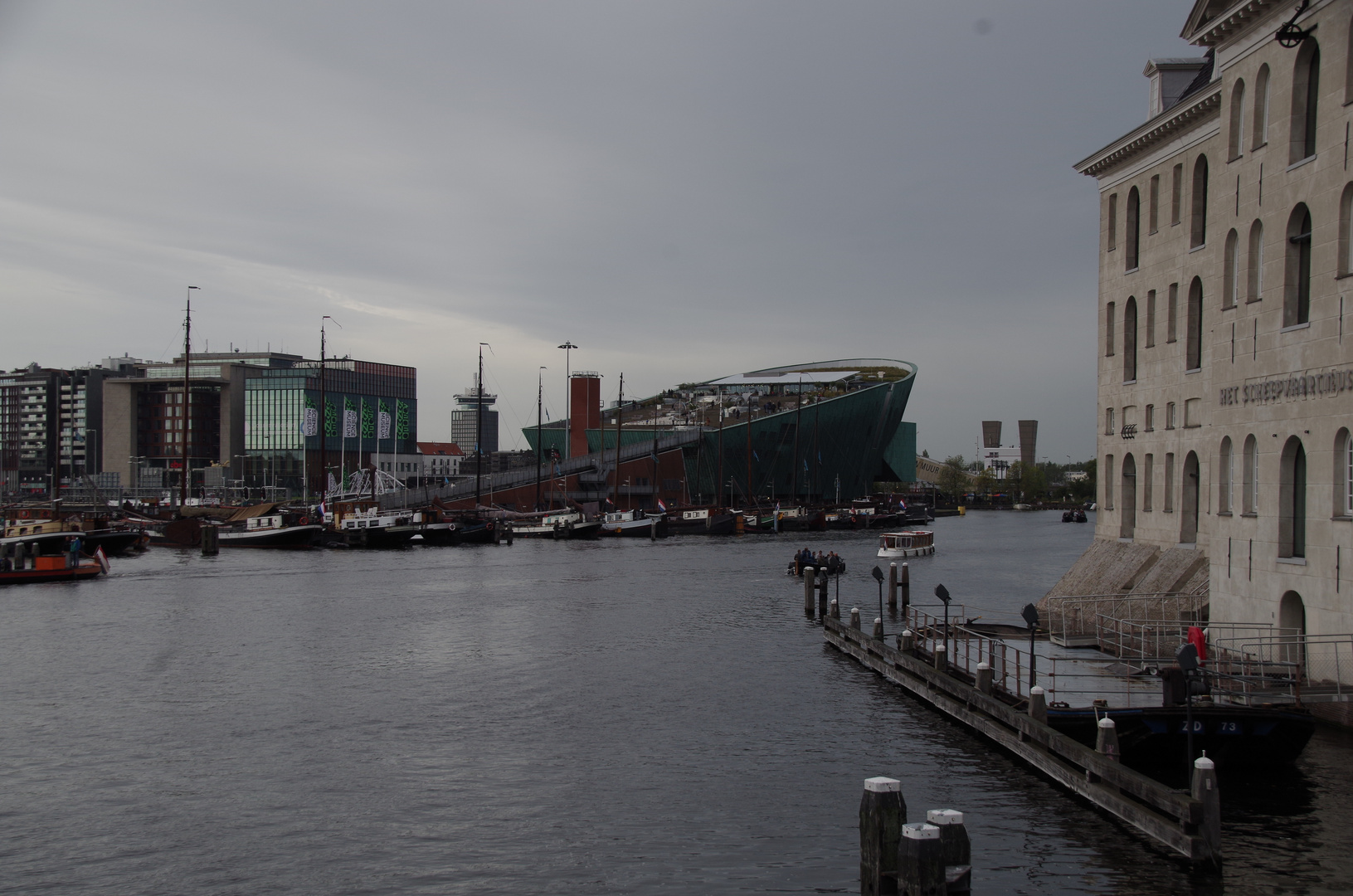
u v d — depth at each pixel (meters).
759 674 40.88
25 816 24.73
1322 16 29.75
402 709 35.19
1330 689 28.30
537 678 40.28
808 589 57.88
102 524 100.06
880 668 40.59
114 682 39.31
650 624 54.75
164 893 20.50
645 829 23.67
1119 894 19.28
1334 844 21.34
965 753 29.12
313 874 21.36
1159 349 46.78
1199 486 43.44
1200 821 20.03
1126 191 50.28
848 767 28.09
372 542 113.75
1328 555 29.17
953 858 17.06
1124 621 36.16
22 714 34.25
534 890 20.44
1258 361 32.81
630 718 33.84
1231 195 34.69
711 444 176.50
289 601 64.19
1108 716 25.80
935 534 156.75
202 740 31.20
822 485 193.50
